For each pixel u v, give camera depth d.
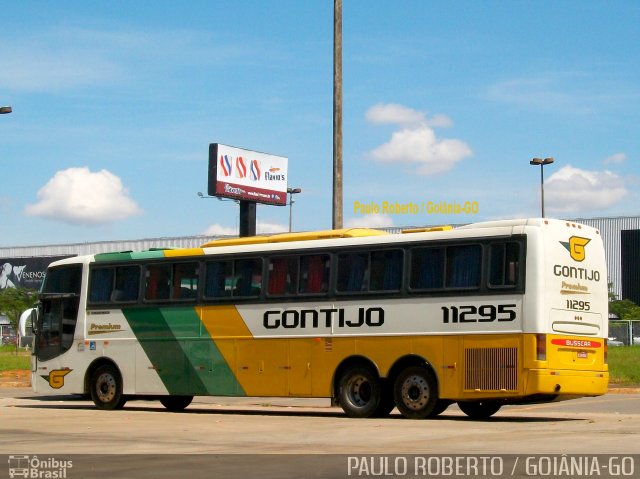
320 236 22.67
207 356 23.86
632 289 92.56
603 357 20.98
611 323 61.19
